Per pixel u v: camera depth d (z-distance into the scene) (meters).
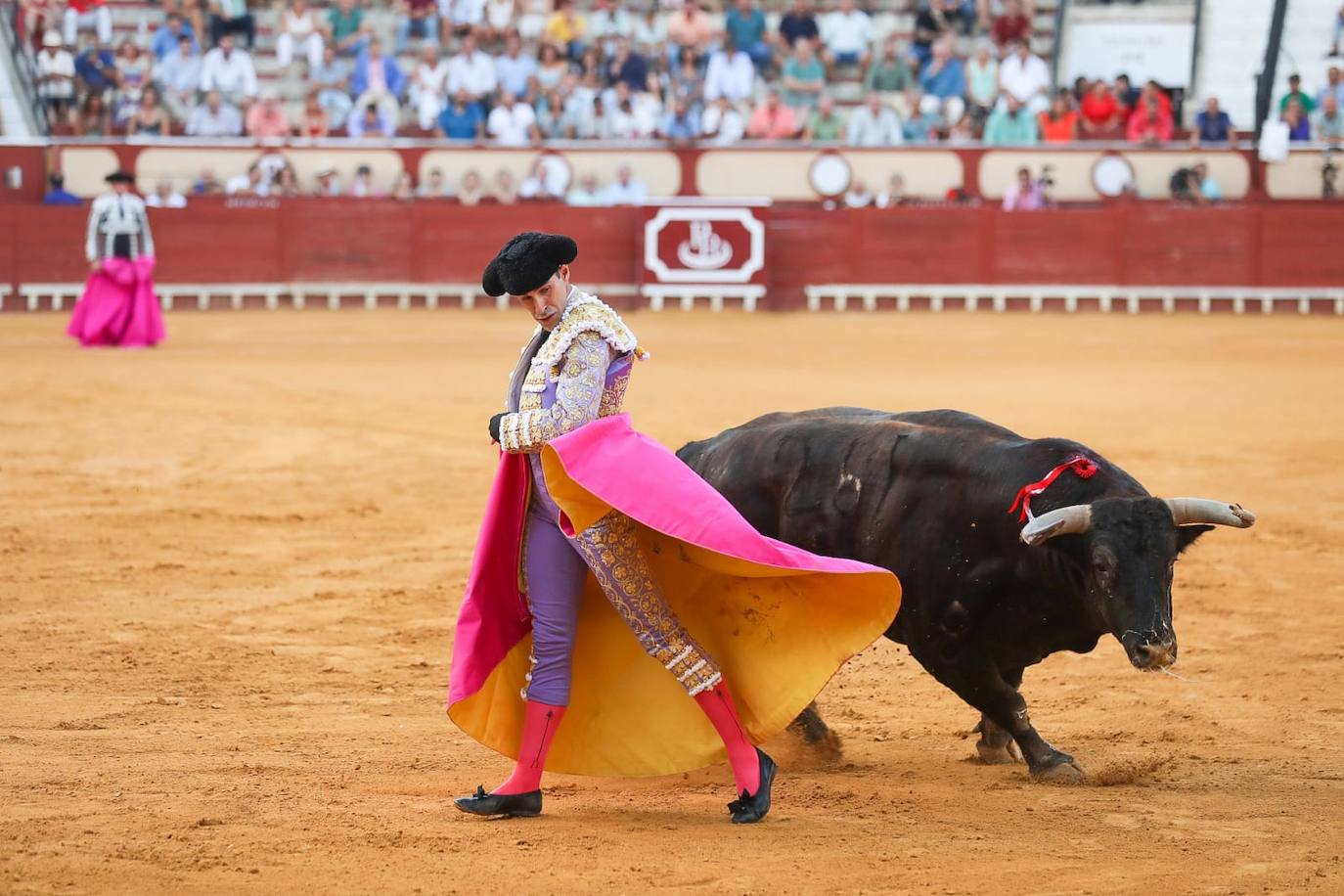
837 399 34.88
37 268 55.38
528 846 10.08
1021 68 61.09
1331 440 29.92
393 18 64.56
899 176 58.03
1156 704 14.64
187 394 34.78
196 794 11.24
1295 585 19.58
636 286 57.72
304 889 9.15
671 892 9.16
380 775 12.06
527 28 64.00
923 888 9.26
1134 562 10.57
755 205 57.31
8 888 9.04
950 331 51.09
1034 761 12.09
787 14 63.25
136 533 22.34
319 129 58.47
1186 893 9.20
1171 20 66.25
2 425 30.73
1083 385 37.56
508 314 55.38
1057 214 57.31
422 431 31.05
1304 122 58.47
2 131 58.69
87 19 63.25
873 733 13.83
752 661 10.99
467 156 58.03
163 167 57.19
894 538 11.86
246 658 16.22
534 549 10.72
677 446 28.95
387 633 17.44
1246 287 57.16
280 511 24.08
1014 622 11.62
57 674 15.38
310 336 48.53
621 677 11.21
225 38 60.53
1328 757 12.78
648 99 58.97
